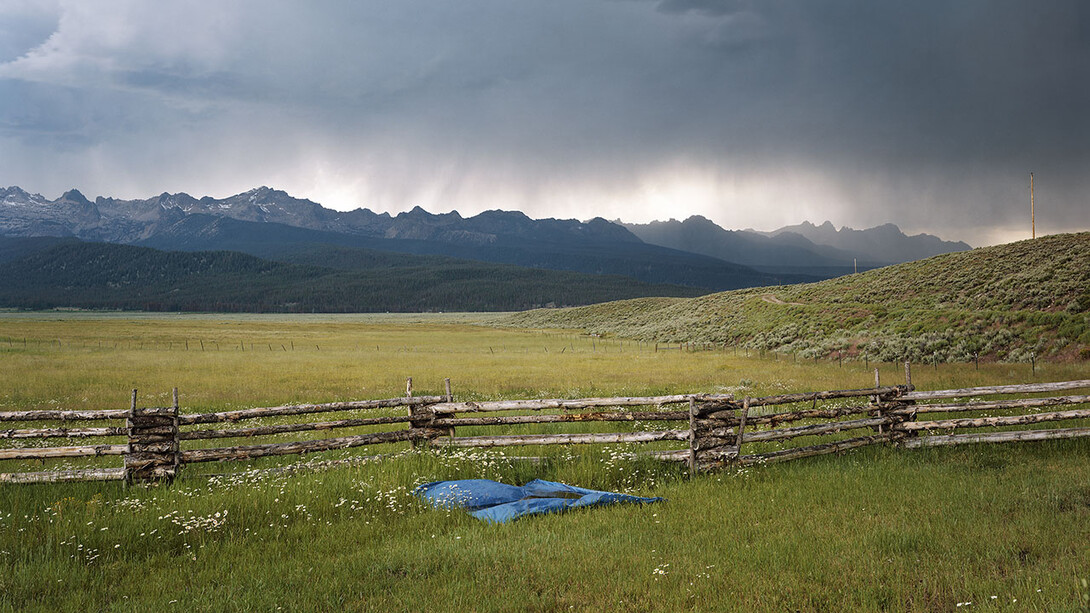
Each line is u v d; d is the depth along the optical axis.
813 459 10.59
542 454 11.08
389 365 45.22
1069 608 4.77
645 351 65.38
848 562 6.03
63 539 7.04
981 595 5.16
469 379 33.56
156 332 106.50
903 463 10.11
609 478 9.73
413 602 5.41
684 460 10.19
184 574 6.29
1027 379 24.34
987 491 8.22
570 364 45.16
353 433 14.53
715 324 80.81
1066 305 37.69
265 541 7.28
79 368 39.41
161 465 9.45
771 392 24.05
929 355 38.62
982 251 63.34
